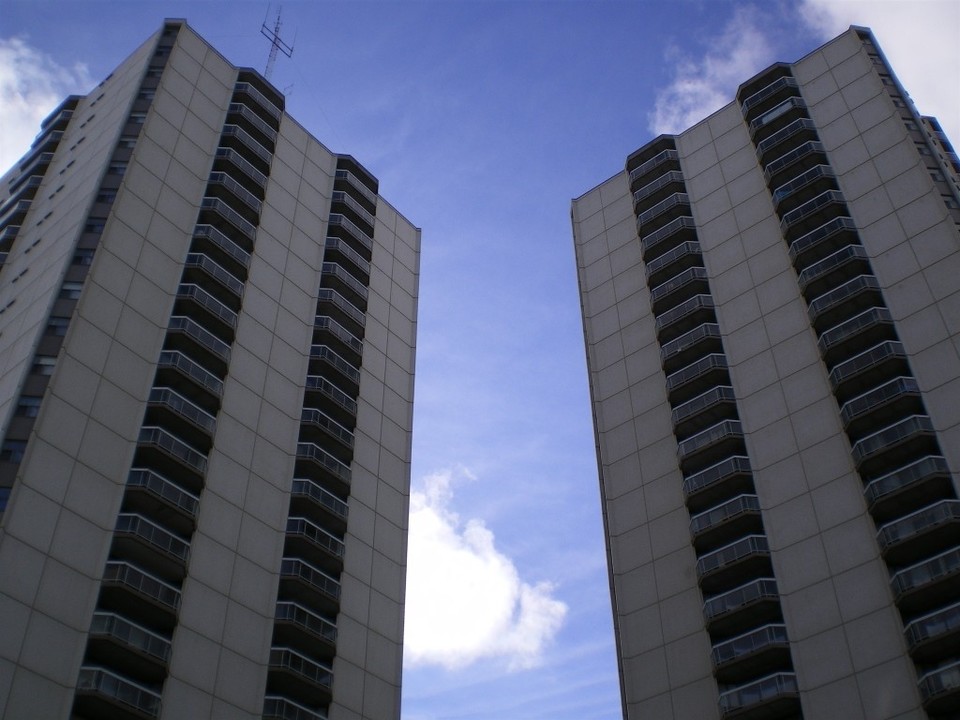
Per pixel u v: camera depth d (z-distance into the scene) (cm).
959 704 4325
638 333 6981
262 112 7738
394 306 7675
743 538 5369
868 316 5809
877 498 5062
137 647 4512
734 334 6425
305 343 6638
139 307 5744
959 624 4434
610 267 7631
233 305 6328
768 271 6625
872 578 4897
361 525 6097
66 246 5862
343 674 5369
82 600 4509
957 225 6112
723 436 5834
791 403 5831
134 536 4794
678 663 5231
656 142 8188
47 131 7806
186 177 6719
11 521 4475
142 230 6122
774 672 4941
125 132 6706
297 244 7175
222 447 5600
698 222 7338
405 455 6794
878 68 7569
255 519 5509
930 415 5256
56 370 5109
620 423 6531
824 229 6494
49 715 4128
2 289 6116
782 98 7688
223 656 4891
